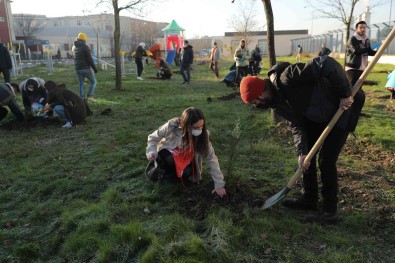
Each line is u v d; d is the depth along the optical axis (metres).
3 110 7.62
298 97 3.14
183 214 3.50
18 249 3.07
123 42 66.19
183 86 14.12
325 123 3.27
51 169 4.86
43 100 7.87
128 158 5.08
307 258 2.87
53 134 6.66
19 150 5.77
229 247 2.96
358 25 7.11
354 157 5.15
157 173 4.11
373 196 3.86
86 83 15.24
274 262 2.85
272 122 6.56
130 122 7.45
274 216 3.50
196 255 2.82
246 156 5.21
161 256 2.81
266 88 3.17
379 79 14.62
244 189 3.94
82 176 4.58
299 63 3.07
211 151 3.83
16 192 4.26
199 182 4.16
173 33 35.97
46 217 3.67
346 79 2.94
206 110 8.51
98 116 8.15
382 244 3.10
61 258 3.00
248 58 13.06
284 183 4.26
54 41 67.94
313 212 3.66
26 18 66.81
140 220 3.45
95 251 3.03
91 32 67.56
